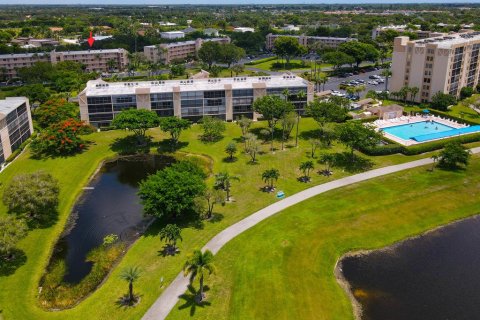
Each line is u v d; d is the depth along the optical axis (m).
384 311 68.25
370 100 183.25
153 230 91.69
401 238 88.06
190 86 162.00
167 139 147.50
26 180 95.12
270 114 138.75
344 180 112.12
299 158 128.12
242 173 118.62
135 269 69.69
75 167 126.12
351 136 122.00
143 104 156.00
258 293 71.06
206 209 97.12
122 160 133.38
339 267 79.25
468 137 137.75
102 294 72.38
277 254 81.12
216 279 74.62
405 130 153.50
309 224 91.25
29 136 150.50
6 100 146.62
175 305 68.81
